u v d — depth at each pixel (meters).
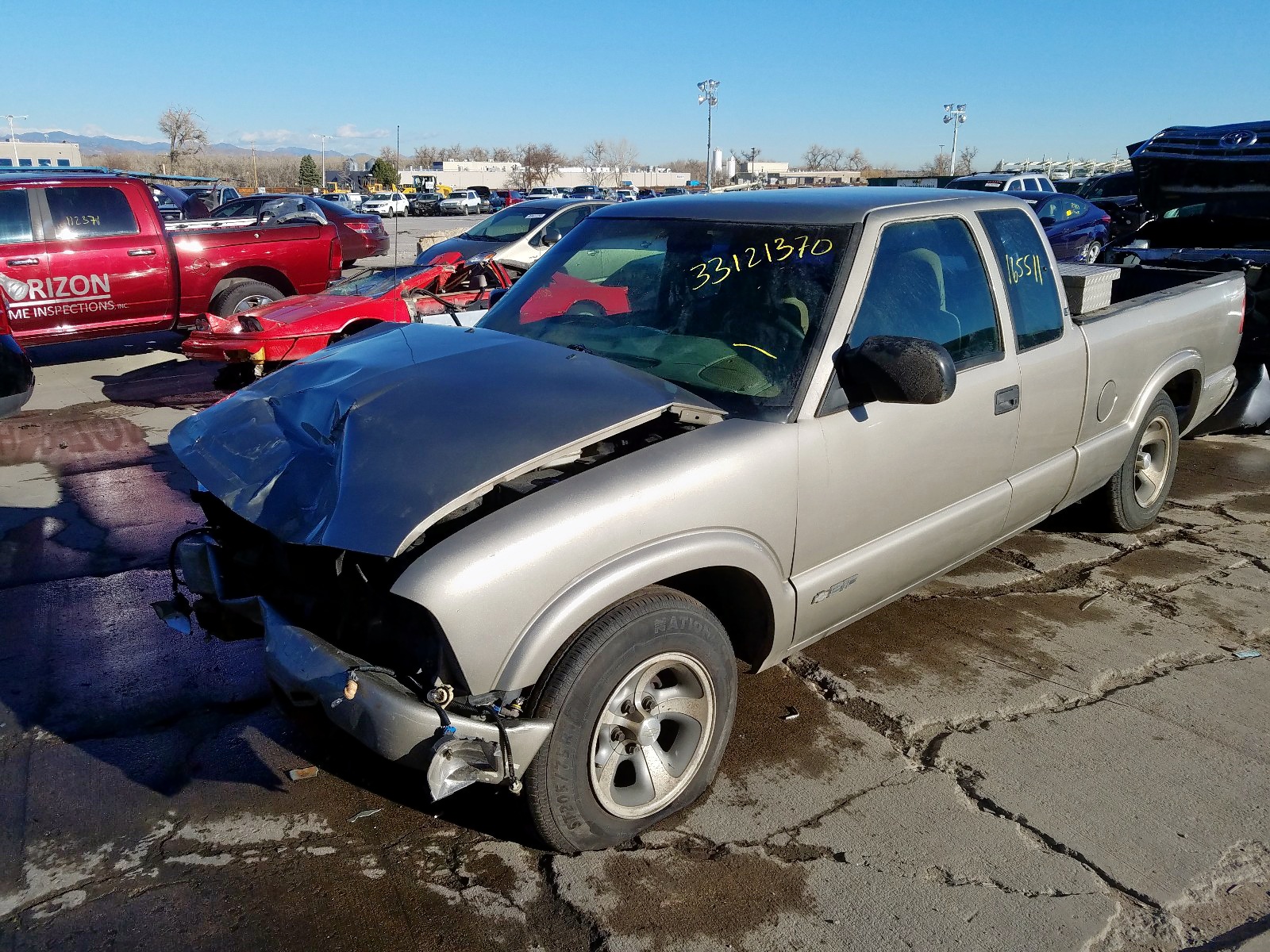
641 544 2.64
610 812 2.72
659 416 2.85
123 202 9.48
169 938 2.46
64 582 4.65
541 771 2.54
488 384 2.93
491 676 2.42
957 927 2.53
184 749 3.30
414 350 3.30
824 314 3.16
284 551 2.87
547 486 2.62
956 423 3.54
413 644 2.57
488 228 12.72
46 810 2.97
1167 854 2.81
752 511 2.89
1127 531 5.24
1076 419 4.29
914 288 3.44
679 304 3.46
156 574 4.76
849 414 3.14
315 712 3.04
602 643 2.54
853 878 2.70
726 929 2.51
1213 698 3.67
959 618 4.35
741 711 3.58
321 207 18.45
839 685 3.76
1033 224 4.14
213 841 2.84
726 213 3.66
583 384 2.93
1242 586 4.67
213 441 3.14
